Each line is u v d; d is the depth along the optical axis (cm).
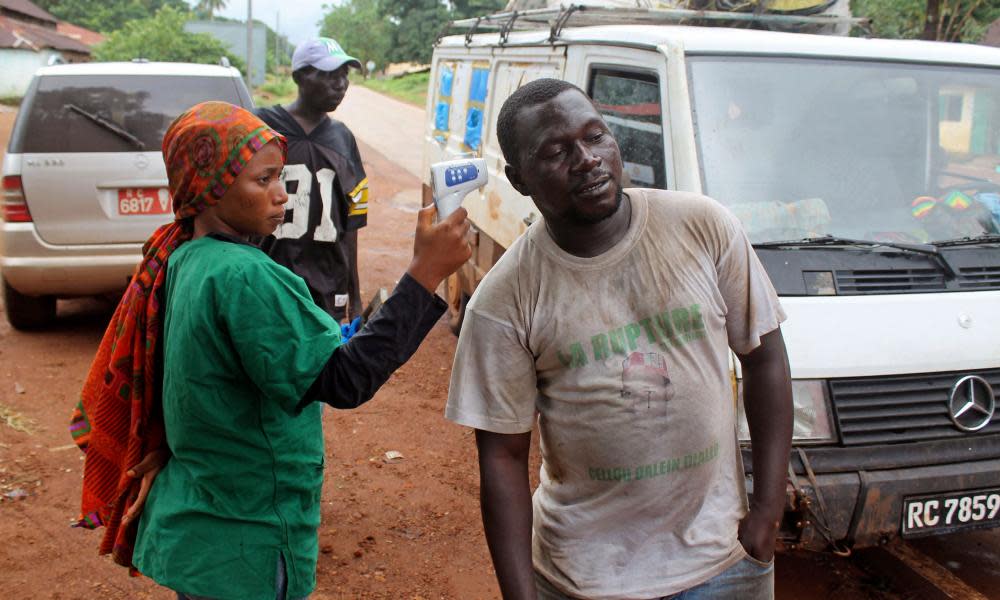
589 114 191
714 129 363
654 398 195
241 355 197
